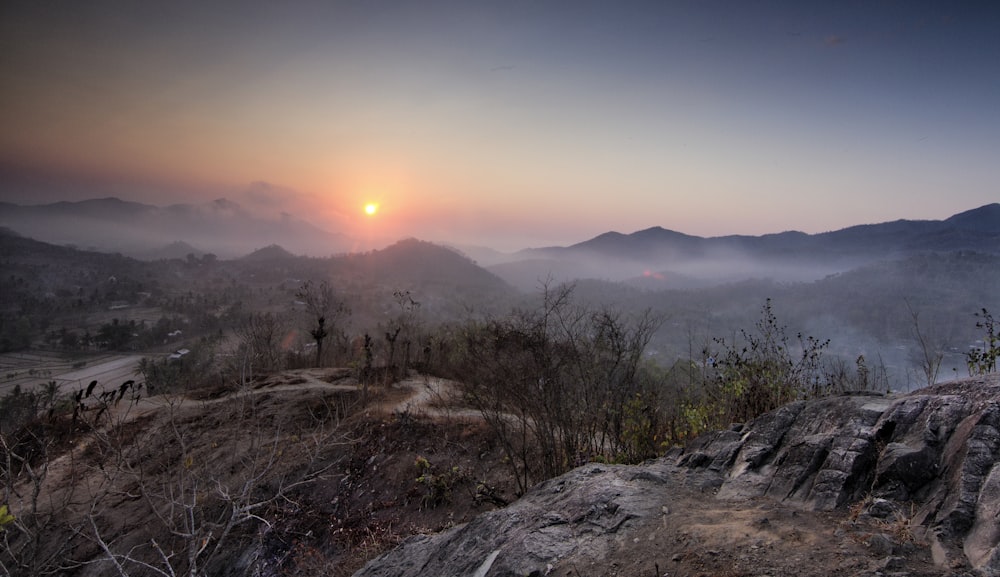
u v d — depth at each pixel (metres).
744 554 2.79
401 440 13.08
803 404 4.42
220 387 19.56
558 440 8.88
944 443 3.08
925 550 2.47
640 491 3.98
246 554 10.23
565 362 8.51
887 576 2.30
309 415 15.64
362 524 10.65
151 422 15.18
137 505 11.43
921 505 2.82
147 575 9.86
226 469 12.28
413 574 4.40
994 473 2.61
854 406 3.94
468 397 10.54
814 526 2.96
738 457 4.23
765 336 7.25
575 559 3.25
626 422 7.79
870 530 2.77
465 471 11.18
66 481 11.65
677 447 5.07
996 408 2.99
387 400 16.30
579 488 4.29
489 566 3.57
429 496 10.70
